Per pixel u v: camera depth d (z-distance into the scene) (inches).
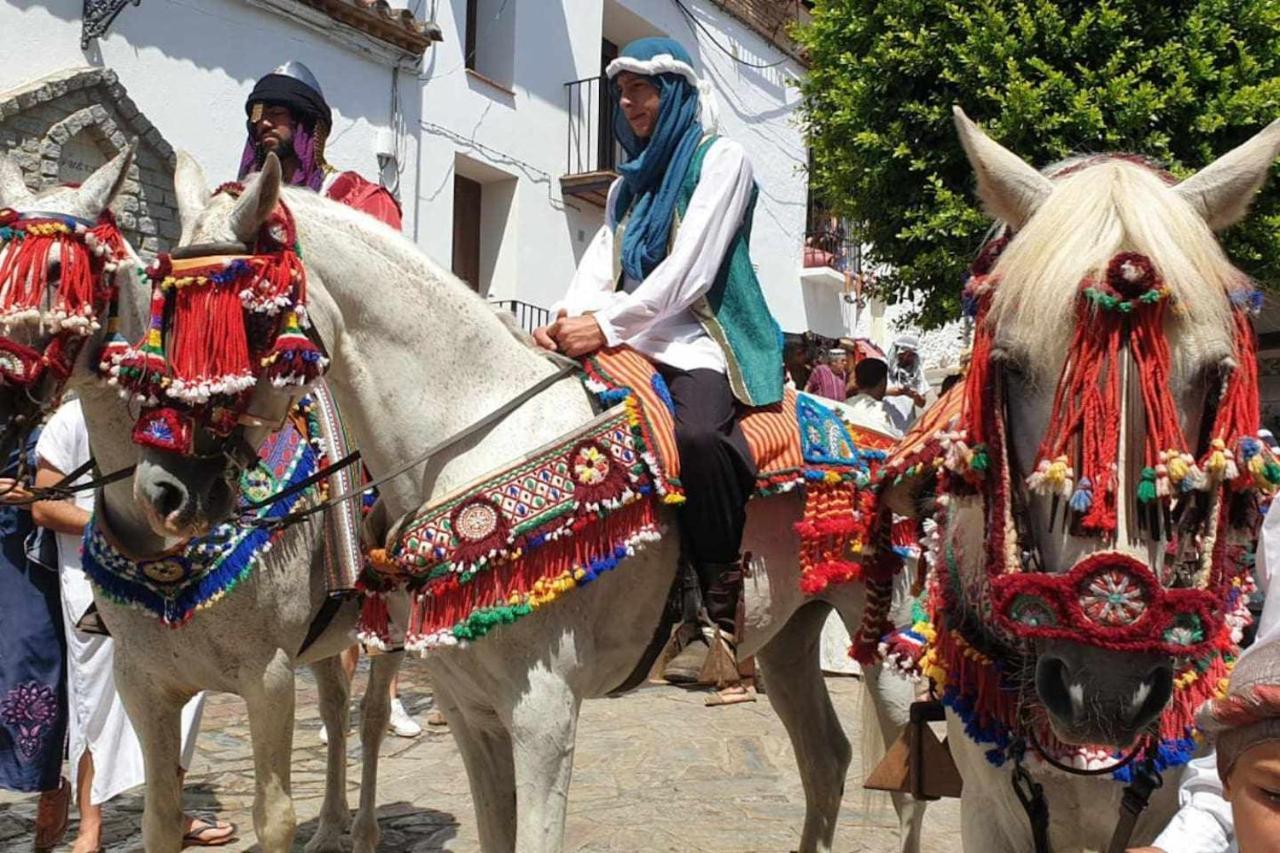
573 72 434.0
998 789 81.0
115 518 111.0
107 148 284.2
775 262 519.5
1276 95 212.1
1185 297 64.2
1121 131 218.4
